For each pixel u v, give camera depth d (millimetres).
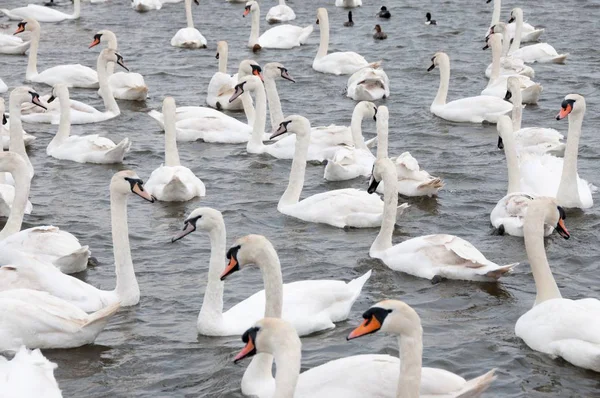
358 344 15664
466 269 18078
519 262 19266
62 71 36000
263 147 27688
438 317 16797
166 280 18531
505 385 14367
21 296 15688
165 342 15867
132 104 33594
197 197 23750
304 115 31859
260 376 14055
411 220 21969
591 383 14383
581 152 27391
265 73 30094
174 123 25094
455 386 12508
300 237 20938
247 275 18625
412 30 45656
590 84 35719
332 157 26438
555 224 16375
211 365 15086
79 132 29984
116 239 17203
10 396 12453
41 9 48156
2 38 41531
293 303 15961
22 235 18656
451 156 27328
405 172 23656
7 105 31750
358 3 51344
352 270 18984
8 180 24141
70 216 22297
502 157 27188
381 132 24844
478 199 23438
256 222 21922
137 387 14562
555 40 42969
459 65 39000
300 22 48562
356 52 41500
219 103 33250
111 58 31938
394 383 12609
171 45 42844
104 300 16875
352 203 21672
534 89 32812
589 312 14883
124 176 17016
